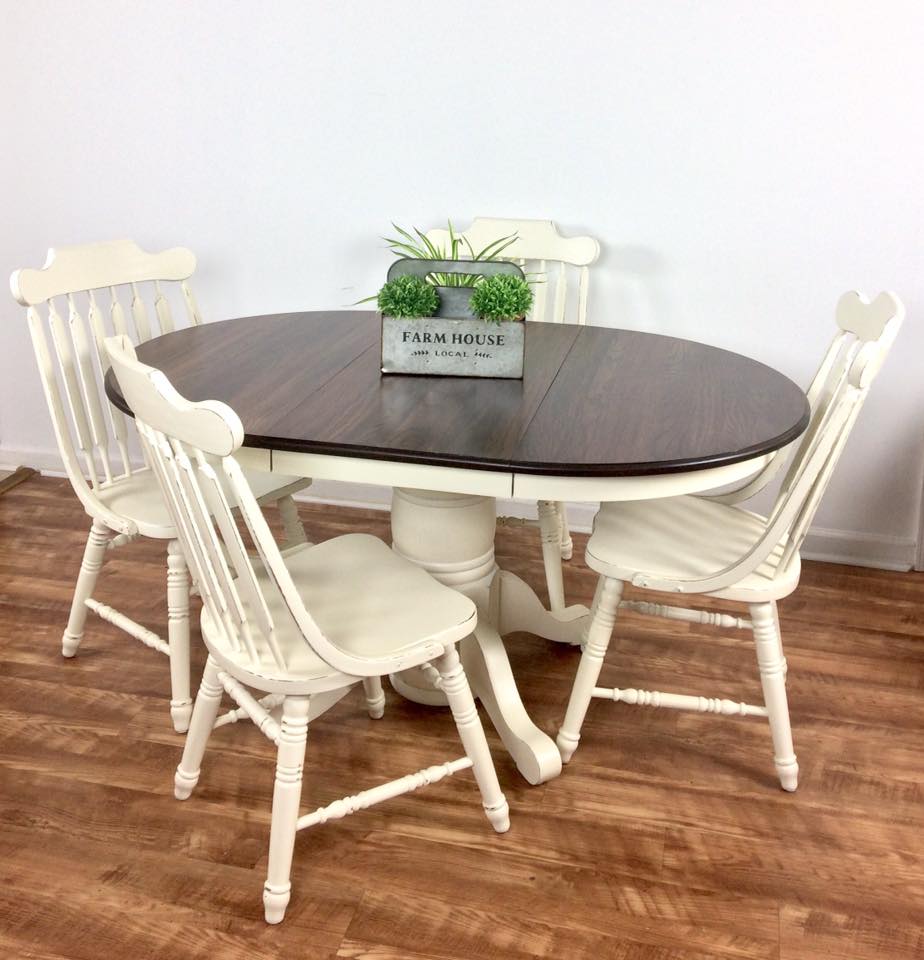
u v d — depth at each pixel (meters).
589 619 2.47
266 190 3.06
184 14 2.93
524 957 1.66
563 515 2.97
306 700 1.66
